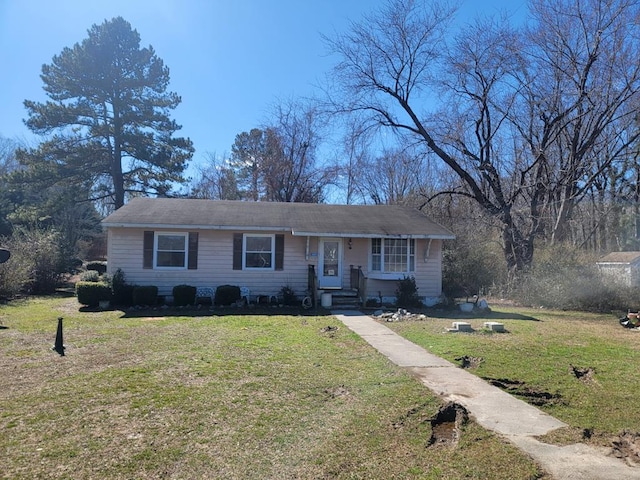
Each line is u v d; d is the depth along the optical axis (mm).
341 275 16516
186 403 5504
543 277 16953
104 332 10117
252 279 16078
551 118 20016
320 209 18797
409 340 9648
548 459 4137
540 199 21625
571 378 7027
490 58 19469
